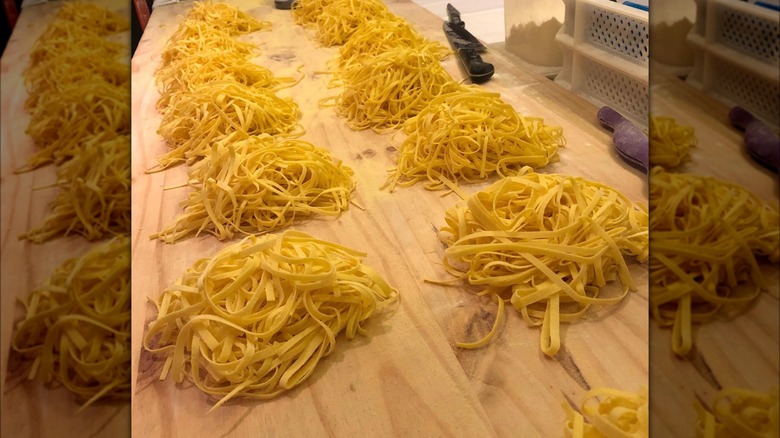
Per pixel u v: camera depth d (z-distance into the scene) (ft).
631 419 2.12
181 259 3.61
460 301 3.02
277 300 2.69
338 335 2.83
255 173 3.83
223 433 2.41
